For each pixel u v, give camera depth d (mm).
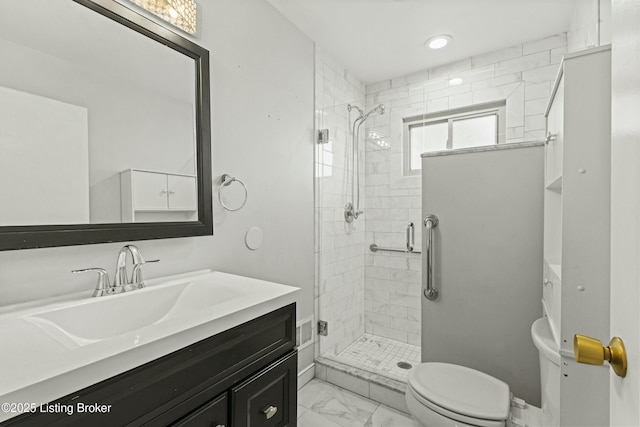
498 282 1650
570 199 941
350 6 1732
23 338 688
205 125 1308
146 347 625
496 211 1654
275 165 1753
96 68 998
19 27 846
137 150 1097
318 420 1629
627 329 405
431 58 2275
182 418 691
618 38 455
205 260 1353
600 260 905
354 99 2510
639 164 371
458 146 2107
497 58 2176
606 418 900
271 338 950
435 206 1825
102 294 953
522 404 1477
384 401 1761
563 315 951
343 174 2283
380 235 2389
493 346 1662
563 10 1752
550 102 1298
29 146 856
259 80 1642
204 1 1354
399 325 2330
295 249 1904
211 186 1343
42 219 873
